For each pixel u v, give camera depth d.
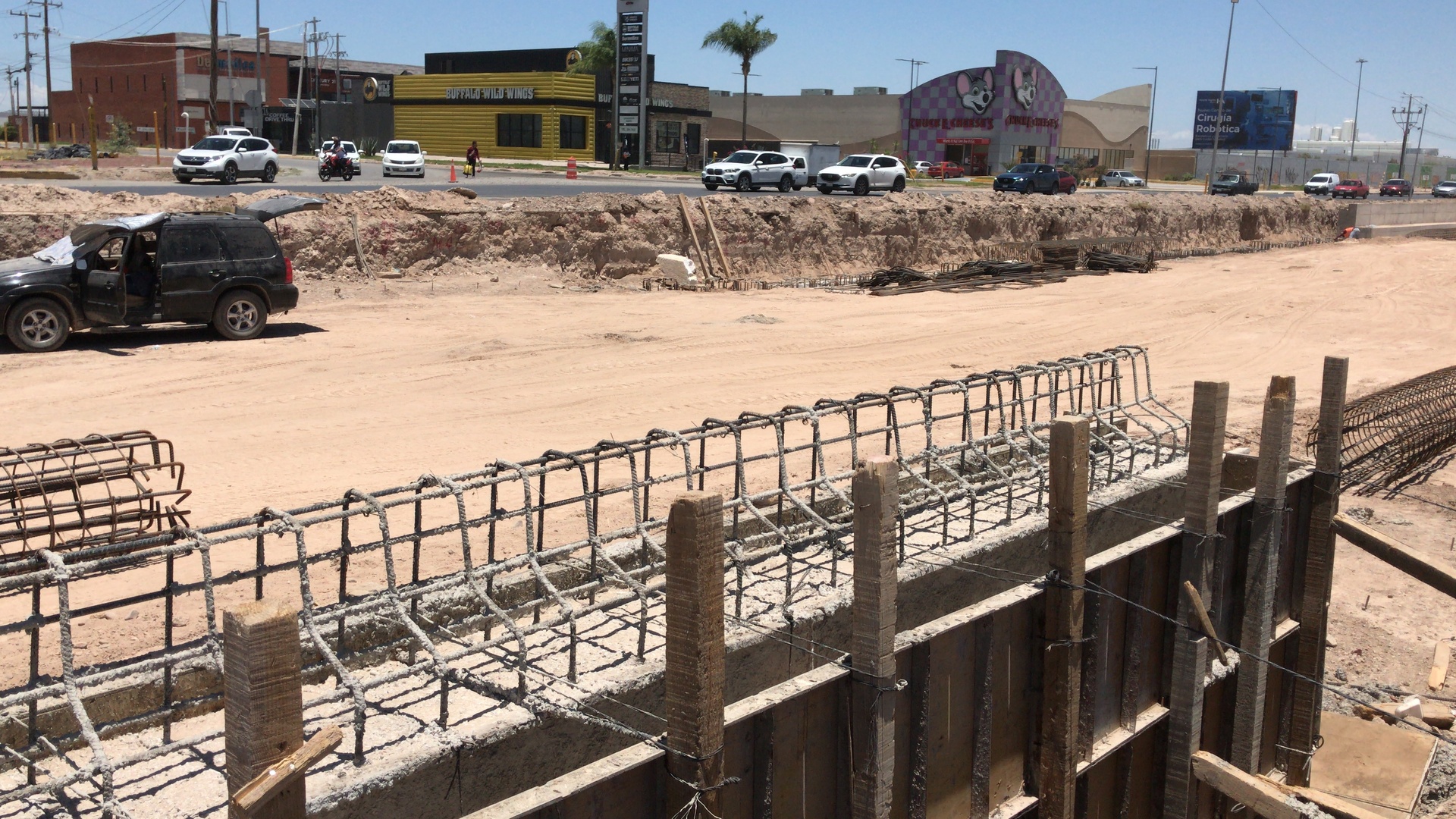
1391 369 24.34
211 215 19.09
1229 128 115.69
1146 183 91.94
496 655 6.86
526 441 14.50
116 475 8.03
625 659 6.79
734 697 6.90
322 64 94.75
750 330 23.77
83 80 96.81
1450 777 11.01
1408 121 119.81
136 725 5.63
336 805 4.98
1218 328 28.34
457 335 21.20
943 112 90.00
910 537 9.37
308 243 24.33
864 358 21.52
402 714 6.05
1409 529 15.50
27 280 17.61
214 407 15.29
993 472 11.05
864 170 47.09
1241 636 10.38
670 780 5.58
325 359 18.59
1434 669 12.19
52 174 36.94
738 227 32.78
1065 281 36.47
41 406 14.84
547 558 6.64
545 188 41.19
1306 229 59.16
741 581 7.37
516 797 5.27
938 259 39.00
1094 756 8.80
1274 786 9.44
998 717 8.22
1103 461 11.62
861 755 6.55
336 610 5.93
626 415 16.20
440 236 26.56
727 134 101.25
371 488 12.14
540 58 75.06
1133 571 9.18
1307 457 17.30
